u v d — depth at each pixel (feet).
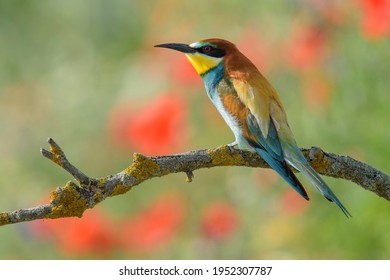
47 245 43.47
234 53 34.99
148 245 42.60
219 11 48.88
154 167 27.58
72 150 51.13
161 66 50.78
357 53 39.73
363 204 38.17
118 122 49.60
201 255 41.70
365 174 29.40
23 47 57.88
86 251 42.83
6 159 51.16
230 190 43.91
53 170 49.96
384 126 38.42
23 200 48.73
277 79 42.96
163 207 43.06
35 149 51.52
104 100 52.08
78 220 42.96
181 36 50.49
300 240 40.11
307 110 40.70
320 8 40.91
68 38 57.67
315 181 29.68
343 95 39.81
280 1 42.52
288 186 40.75
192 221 43.78
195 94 47.19
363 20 39.40
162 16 52.90
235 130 32.89
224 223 41.70
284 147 31.71
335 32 40.68
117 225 43.50
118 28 57.06
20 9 58.65
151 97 49.75
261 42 44.14
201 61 34.96
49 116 53.11
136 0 57.52
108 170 50.26
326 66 40.47
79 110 52.31
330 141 39.34
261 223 41.55
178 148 45.09
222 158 29.35
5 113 54.49
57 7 58.39
